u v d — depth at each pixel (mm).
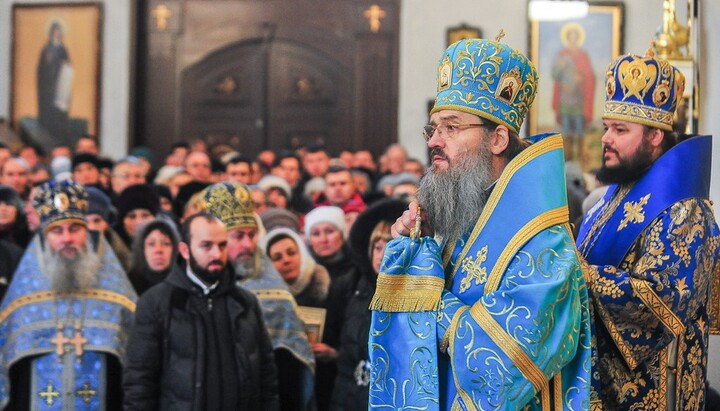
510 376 2291
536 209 2404
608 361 2766
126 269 5352
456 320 2361
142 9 14047
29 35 13805
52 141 13797
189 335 4223
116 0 13766
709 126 4172
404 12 13617
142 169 8453
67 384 4664
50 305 4727
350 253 4707
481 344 2316
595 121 12617
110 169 8797
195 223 4297
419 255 2455
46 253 4801
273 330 4793
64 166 10000
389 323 2457
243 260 4816
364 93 13773
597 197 4609
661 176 2840
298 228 6145
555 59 12633
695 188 2838
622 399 2781
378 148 13773
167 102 14078
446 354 2422
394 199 4602
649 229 2807
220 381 4211
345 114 13898
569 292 2350
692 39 4234
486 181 2461
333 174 6910
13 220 5875
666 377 2824
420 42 13570
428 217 2529
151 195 5945
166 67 14055
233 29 14047
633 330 2711
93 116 13773
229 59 14102
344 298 5109
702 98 4215
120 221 5910
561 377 2408
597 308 2699
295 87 14000
